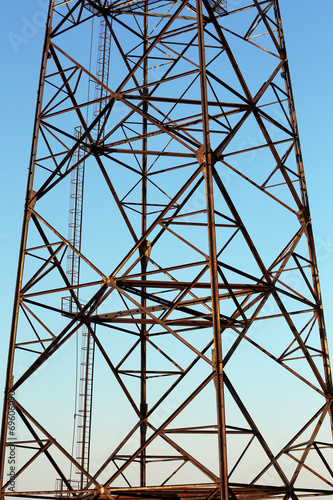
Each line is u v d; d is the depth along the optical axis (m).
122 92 20.06
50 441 18.19
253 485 18.00
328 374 19.94
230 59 20.97
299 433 19.42
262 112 20.77
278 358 19.88
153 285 19.58
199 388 16.62
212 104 20.27
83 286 18.98
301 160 21.98
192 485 16.67
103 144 21.41
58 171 20.75
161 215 18.91
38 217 20.03
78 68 21.27
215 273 16.92
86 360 25.83
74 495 19.73
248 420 17.36
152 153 21.36
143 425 22.88
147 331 23.64
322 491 18.80
